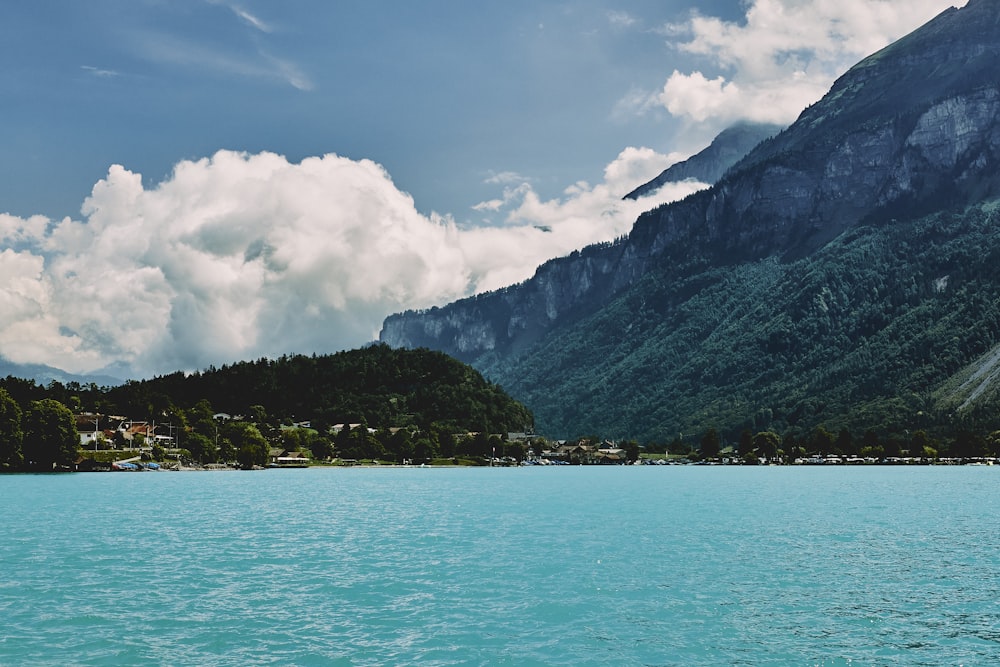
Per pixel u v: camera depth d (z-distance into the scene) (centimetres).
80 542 9250
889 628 5444
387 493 18088
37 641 5138
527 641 5162
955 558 8044
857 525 10856
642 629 5422
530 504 14725
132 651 4950
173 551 8600
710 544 9012
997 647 5022
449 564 7731
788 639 5200
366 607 5988
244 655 4884
